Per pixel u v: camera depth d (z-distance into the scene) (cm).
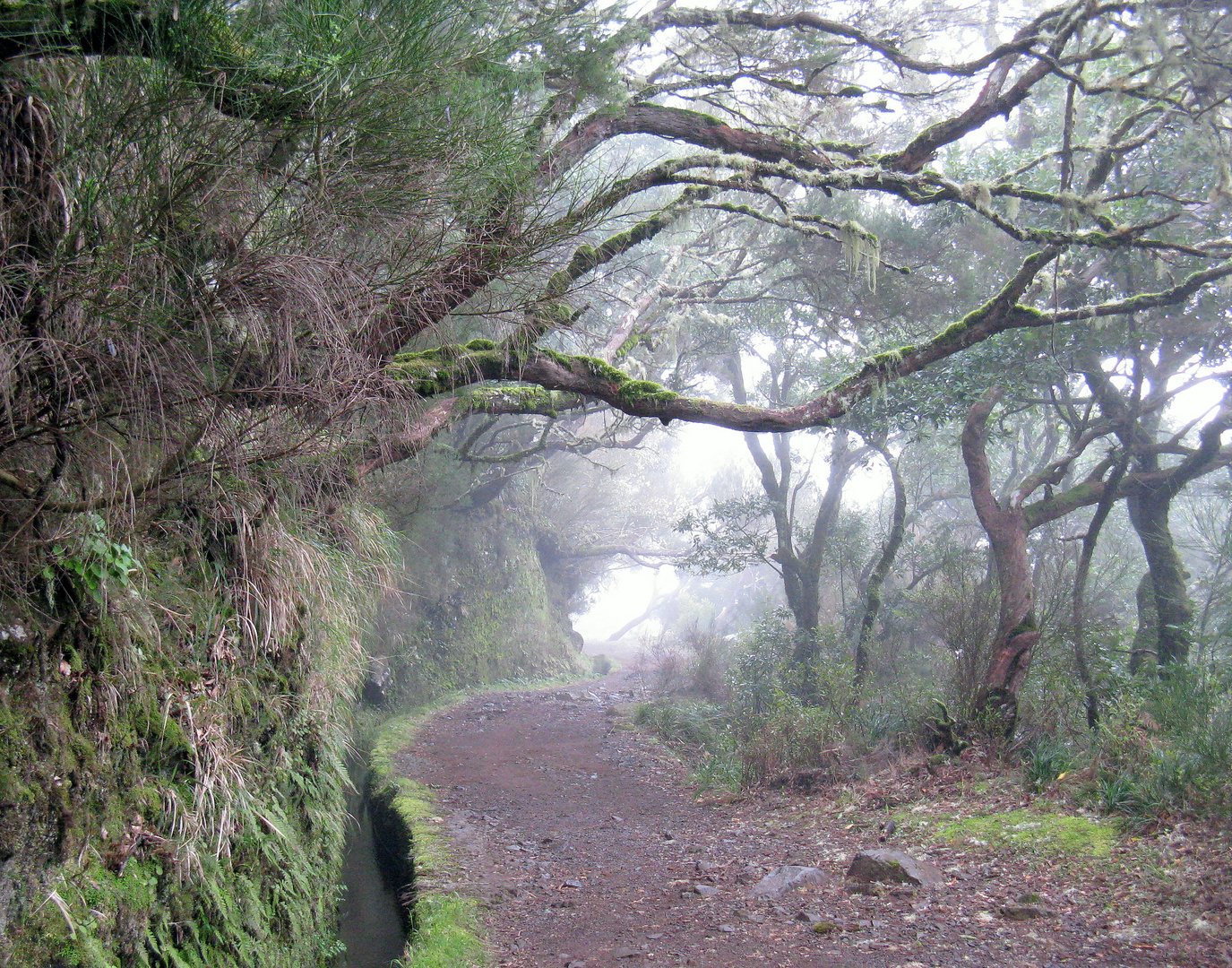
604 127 552
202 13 303
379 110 341
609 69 498
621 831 939
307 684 564
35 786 289
